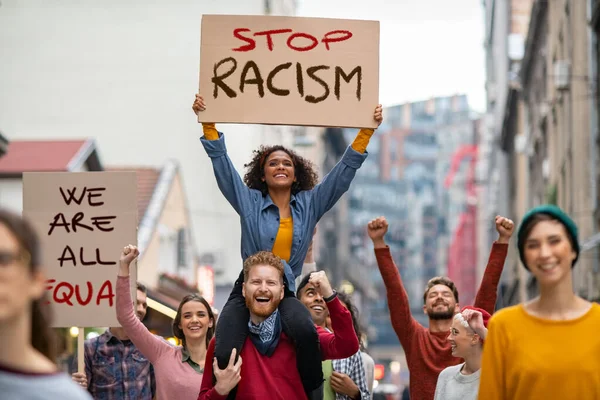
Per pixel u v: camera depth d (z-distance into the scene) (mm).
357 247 133750
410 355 9422
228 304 7535
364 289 99188
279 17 8500
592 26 29266
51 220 9555
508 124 64000
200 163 41500
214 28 8484
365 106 8438
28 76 41562
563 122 36438
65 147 27844
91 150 28406
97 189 9547
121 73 41688
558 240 5719
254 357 7383
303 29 8500
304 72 8461
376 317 137750
